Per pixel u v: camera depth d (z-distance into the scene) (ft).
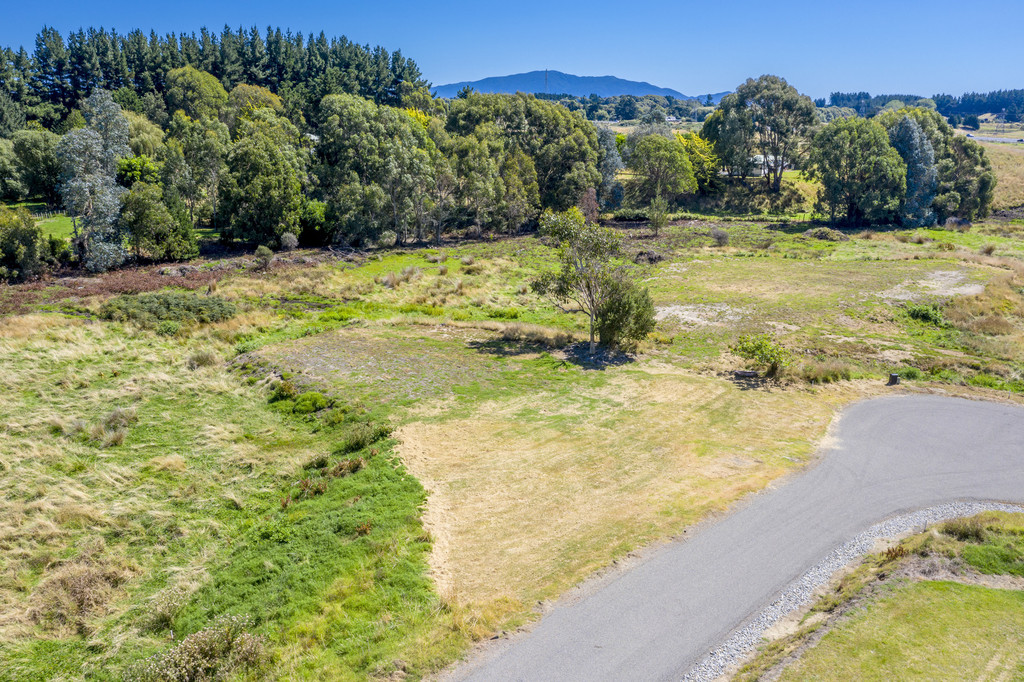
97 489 72.08
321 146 276.00
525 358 115.65
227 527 65.00
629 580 50.03
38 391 98.32
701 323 137.80
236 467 77.15
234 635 46.75
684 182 311.88
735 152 343.05
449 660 42.14
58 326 128.26
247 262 205.57
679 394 96.37
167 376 105.60
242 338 128.26
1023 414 86.33
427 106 451.12
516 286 180.34
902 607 43.09
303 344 122.11
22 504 67.97
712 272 191.11
